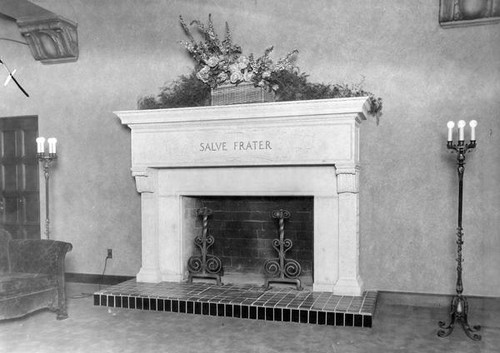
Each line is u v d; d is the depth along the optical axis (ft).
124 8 15.07
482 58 11.96
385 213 12.82
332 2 13.12
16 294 10.78
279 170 13.10
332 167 12.60
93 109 15.51
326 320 10.92
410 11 12.50
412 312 11.95
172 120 13.30
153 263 14.15
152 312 12.10
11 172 16.39
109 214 15.38
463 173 11.53
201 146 13.33
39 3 14.74
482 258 11.98
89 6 15.40
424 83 12.44
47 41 15.28
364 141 12.95
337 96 12.57
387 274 12.84
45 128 16.05
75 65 15.69
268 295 12.35
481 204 12.00
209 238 14.02
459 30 12.12
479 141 12.00
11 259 11.73
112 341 9.95
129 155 15.15
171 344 9.75
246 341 9.89
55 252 11.66
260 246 14.43
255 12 13.82
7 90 16.40
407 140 12.60
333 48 13.14
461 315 10.41
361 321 10.71
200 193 13.84
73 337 10.22
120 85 15.19
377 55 12.79
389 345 9.61
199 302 11.87
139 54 14.98
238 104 12.67
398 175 12.70
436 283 12.44
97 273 15.48
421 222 12.54
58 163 15.90
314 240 12.78
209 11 14.25
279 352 9.27
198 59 13.88
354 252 12.32
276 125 12.63
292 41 13.48
